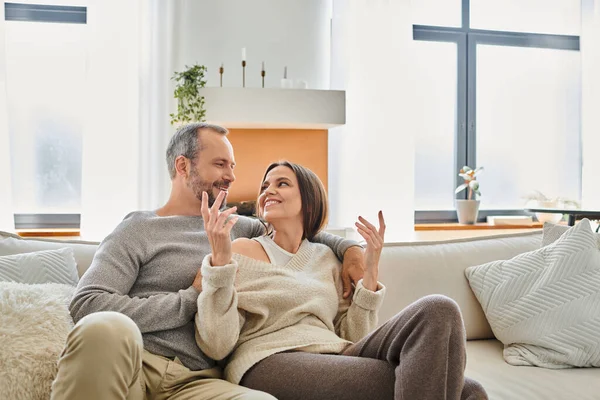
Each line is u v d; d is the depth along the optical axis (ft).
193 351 5.25
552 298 6.40
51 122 14.56
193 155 6.29
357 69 14.35
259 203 5.99
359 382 4.54
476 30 16.40
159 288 5.64
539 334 6.31
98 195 13.25
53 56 14.52
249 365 5.01
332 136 14.70
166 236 5.84
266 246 5.76
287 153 13.83
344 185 14.48
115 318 4.31
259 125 13.03
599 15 15.80
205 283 4.93
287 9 14.48
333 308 5.68
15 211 14.44
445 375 4.28
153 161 13.32
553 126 16.88
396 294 6.77
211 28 14.19
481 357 6.37
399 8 14.48
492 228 15.44
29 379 4.56
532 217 16.52
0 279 5.58
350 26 14.34
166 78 13.34
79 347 4.12
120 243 5.63
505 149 16.74
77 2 14.44
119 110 13.28
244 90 12.39
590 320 6.25
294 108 12.61
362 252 6.03
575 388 5.49
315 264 5.84
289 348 5.09
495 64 16.70
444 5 16.28
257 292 5.34
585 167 15.90
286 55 14.49
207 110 12.30
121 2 13.25
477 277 6.94
